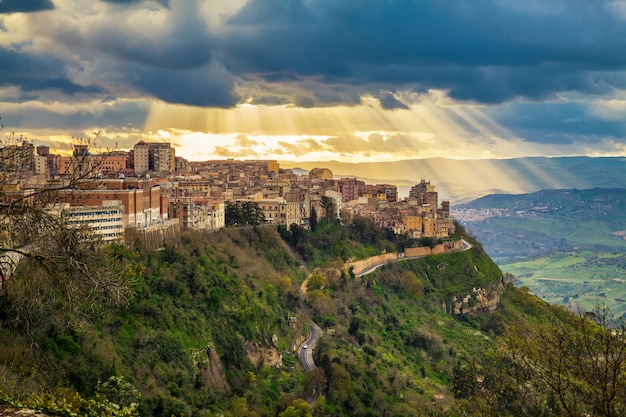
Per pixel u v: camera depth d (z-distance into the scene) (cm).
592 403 7688
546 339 8331
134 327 18100
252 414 17488
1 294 8575
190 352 19088
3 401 7388
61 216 8338
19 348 9894
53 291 8569
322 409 18475
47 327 13738
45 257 7975
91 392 14188
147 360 17238
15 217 8088
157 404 15375
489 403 8450
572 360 7981
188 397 17025
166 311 19688
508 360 8662
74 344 14512
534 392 8394
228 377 19825
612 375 7662
